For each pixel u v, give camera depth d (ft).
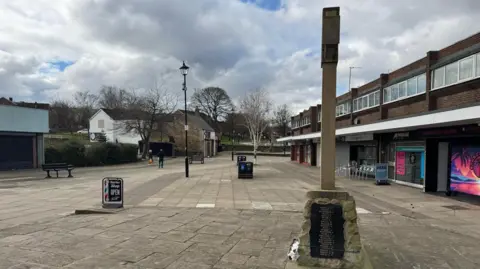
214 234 20.44
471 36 35.94
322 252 14.21
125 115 148.77
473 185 36.60
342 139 70.23
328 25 14.74
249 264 15.28
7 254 16.12
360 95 68.49
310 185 49.16
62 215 26.76
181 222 23.65
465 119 27.17
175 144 173.88
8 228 21.68
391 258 16.78
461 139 38.32
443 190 42.55
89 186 47.60
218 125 266.36
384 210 30.48
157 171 77.30
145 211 27.76
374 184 51.13
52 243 18.04
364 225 24.39
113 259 15.57
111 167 94.99
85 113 241.76
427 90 42.70
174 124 173.78
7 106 74.69
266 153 206.59
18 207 30.76
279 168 89.45
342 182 53.93
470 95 35.58
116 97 241.55
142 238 19.24
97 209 27.73
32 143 83.30
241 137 287.69
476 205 33.35
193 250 17.17
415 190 44.19
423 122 33.24
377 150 57.77
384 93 56.90
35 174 69.05
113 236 19.61
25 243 18.02
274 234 20.66
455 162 39.24
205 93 261.65
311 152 102.42
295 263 14.35
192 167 93.09
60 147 91.20
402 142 49.88
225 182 52.08
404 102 49.93
